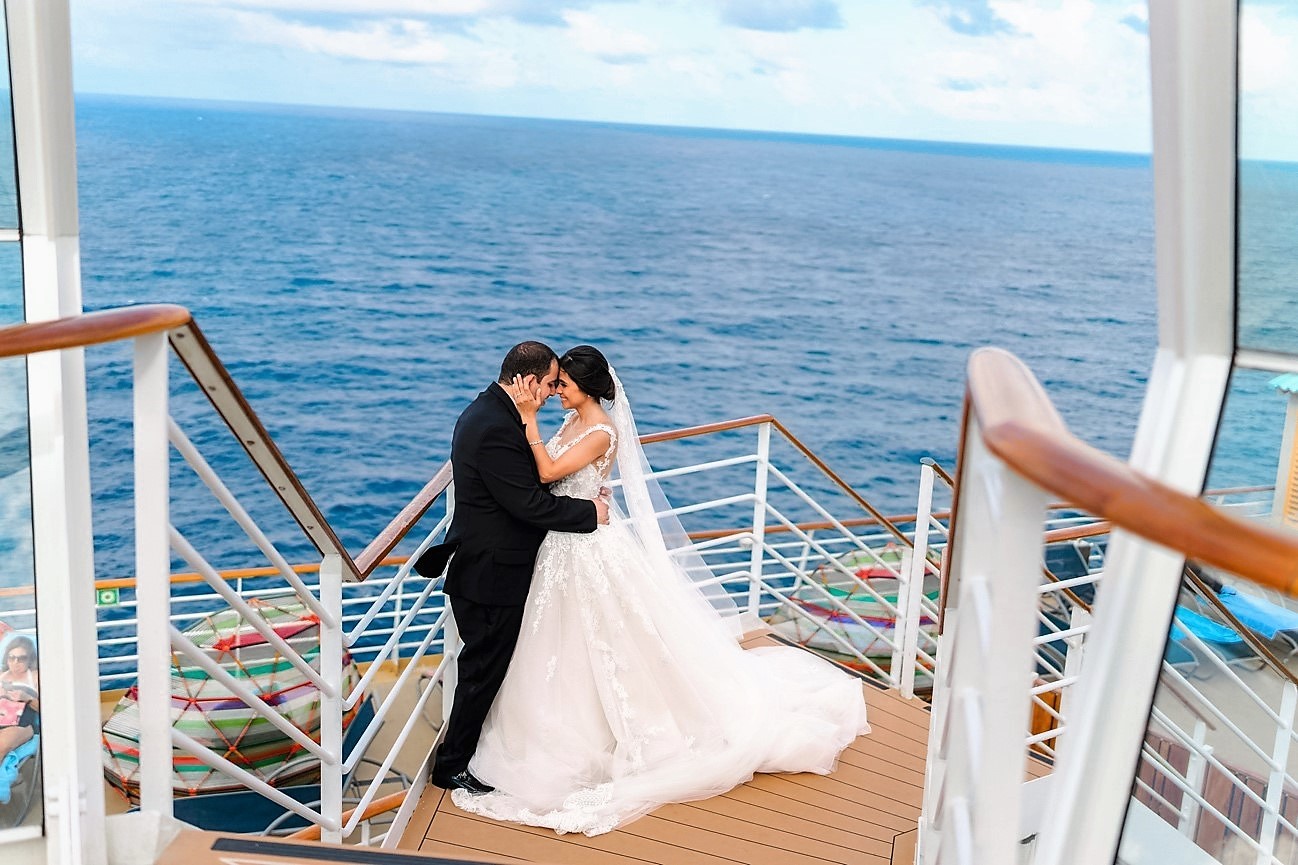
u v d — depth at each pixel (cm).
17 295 212
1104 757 185
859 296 5931
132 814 192
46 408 189
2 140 205
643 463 386
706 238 7338
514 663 348
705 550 489
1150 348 5244
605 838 325
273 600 605
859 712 414
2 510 187
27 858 188
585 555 350
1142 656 184
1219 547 92
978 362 158
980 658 148
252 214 6862
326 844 202
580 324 5069
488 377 4209
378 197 8012
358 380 4009
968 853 138
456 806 337
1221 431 194
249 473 2909
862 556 738
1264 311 188
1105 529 336
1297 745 195
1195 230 189
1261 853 199
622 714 350
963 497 196
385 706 315
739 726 365
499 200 8356
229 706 510
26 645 188
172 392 3222
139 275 5262
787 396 4275
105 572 2361
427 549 329
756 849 325
